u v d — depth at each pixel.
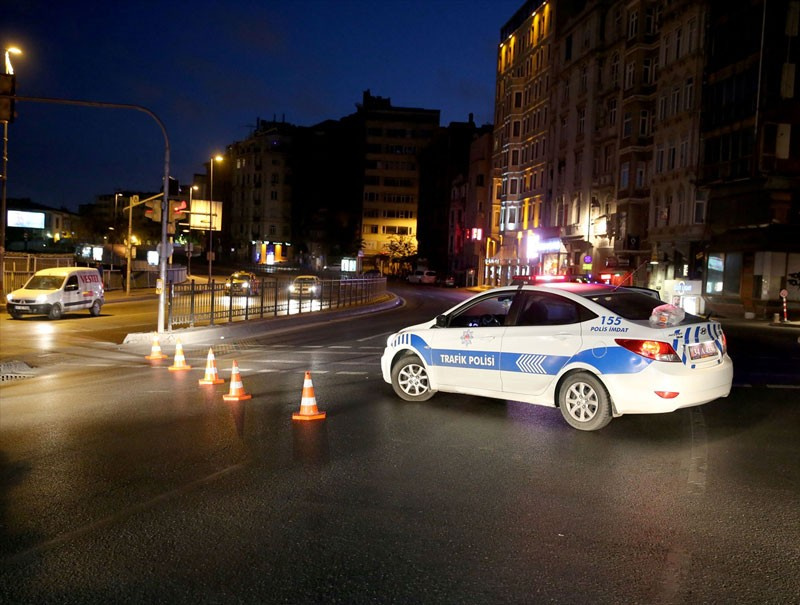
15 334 22.30
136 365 15.27
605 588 4.00
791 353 15.83
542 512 5.25
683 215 37.50
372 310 34.94
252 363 14.97
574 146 52.03
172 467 6.54
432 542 4.67
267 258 115.94
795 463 6.56
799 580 4.11
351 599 3.88
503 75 70.62
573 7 55.56
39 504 5.52
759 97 31.12
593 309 7.92
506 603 3.82
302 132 126.44
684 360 7.29
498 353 8.52
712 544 4.63
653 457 6.77
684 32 37.88
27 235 109.00
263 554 4.50
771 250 30.73
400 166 115.00
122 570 4.28
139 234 142.88
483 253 74.38
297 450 7.12
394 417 8.68
